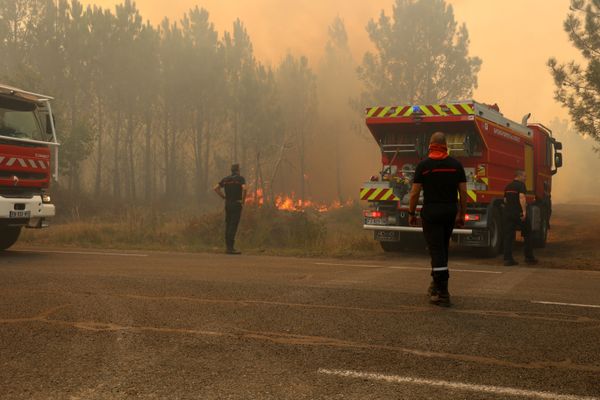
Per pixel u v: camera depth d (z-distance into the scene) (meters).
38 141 10.88
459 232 12.15
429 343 4.71
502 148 13.33
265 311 5.89
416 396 3.50
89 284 7.47
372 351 4.47
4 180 10.19
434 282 6.34
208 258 11.41
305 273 8.97
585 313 5.98
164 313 5.75
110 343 4.64
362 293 6.99
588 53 19.27
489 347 4.62
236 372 3.94
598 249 14.20
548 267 10.69
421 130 12.94
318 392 3.55
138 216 18.66
